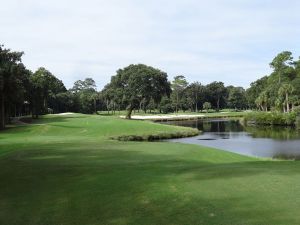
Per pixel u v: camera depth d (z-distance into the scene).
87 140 36.12
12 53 58.25
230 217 9.25
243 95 195.38
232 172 14.81
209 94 190.25
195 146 30.11
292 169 15.41
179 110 185.62
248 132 68.06
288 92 109.19
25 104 90.81
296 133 64.12
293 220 8.80
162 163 19.17
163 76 100.44
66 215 10.58
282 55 139.50
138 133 54.09
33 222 10.20
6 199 12.67
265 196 10.89
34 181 15.18
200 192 11.68
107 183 13.80
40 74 96.25
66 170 17.14
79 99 144.50
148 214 10.04
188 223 9.09
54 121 73.50
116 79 103.81
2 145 31.27
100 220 9.94
